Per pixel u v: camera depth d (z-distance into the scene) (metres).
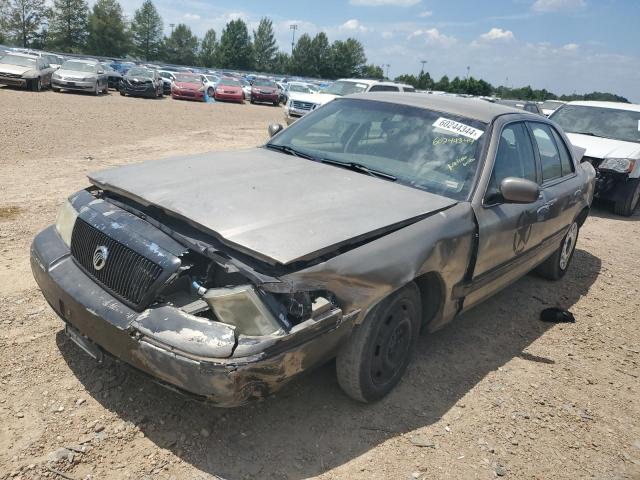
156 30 111.94
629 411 3.74
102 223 3.00
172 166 3.63
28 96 21.27
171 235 2.86
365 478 2.77
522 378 3.95
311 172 3.75
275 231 2.77
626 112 10.72
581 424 3.50
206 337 2.47
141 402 3.10
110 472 2.61
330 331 2.74
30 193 7.05
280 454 2.85
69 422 2.89
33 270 3.34
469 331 4.60
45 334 3.68
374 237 3.05
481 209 3.77
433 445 3.08
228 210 2.93
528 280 6.04
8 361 3.34
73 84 24.61
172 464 2.70
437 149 4.04
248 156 4.07
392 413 3.31
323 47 114.69
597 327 5.03
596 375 4.16
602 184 9.77
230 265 2.63
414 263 3.14
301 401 3.29
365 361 3.08
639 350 4.68
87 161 9.56
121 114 18.23
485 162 3.95
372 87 18.80
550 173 5.06
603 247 7.84
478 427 3.30
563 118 11.09
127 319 2.66
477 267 3.81
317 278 2.69
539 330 4.81
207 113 22.70
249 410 3.15
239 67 114.75
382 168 3.95
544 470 3.04
